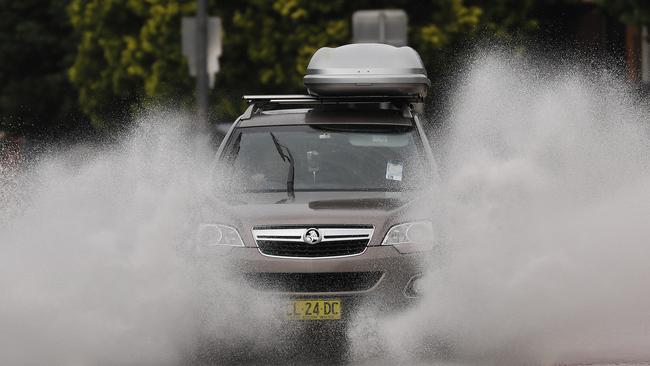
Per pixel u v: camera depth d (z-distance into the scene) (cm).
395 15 5888
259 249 2427
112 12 9550
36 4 11438
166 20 8919
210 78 5953
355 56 2833
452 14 8525
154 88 8988
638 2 7100
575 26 9044
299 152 2758
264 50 8612
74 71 10075
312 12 8531
